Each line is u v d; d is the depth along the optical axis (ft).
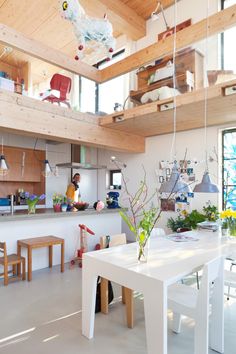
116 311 8.89
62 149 21.02
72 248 14.66
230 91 9.93
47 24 17.43
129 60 13.35
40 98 14.83
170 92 12.49
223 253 7.82
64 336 7.32
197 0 15.58
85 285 7.44
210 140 14.76
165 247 8.58
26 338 7.20
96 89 21.72
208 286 5.92
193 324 8.10
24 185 20.86
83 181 21.80
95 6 15.31
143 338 7.24
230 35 14.17
